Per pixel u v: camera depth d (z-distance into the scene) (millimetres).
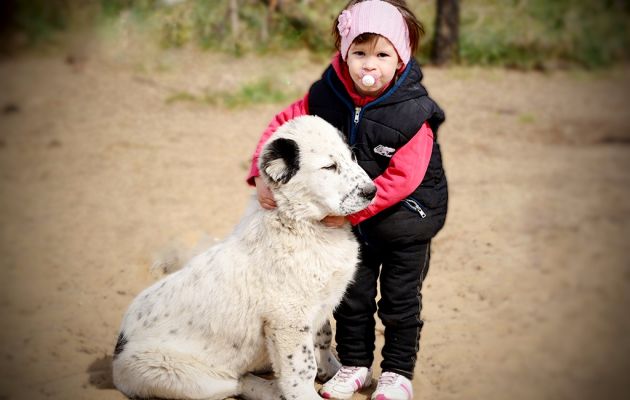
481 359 4105
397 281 3498
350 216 3318
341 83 3436
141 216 6629
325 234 3301
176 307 3480
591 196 7137
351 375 3598
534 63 13266
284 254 3250
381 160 3361
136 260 5625
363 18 3180
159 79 11922
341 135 3352
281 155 3211
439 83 11859
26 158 8586
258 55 12859
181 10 13664
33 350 4234
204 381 3408
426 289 4992
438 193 3477
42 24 14336
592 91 11859
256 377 3562
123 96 11125
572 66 13391
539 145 8992
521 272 5312
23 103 10898
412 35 3344
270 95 11062
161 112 10383
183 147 8852
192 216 6574
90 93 11336
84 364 4070
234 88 11352
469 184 7438
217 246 3561
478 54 13227
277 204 3279
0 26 14328
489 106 10703
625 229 6219
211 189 7344
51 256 5766
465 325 4496
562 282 5137
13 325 4570
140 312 3586
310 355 3361
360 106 3389
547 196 7070
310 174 3203
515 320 4574
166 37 13398
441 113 3414
